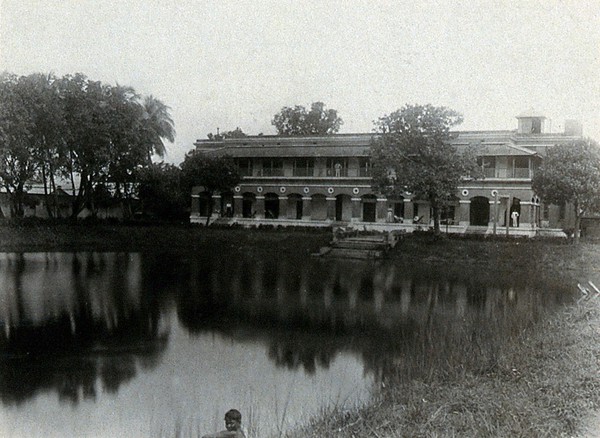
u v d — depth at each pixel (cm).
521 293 2609
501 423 962
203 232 4734
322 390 1355
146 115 5091
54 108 4100
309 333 1897
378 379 1424
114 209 5891
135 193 5281
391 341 1795
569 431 927
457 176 3806
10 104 3750
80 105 4319
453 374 1286
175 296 2508
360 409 1130
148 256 3912
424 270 3384
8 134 3856
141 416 1186
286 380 1436
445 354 1428
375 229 4900
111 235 4588
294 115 6003
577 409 1015
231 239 4525
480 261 3606
